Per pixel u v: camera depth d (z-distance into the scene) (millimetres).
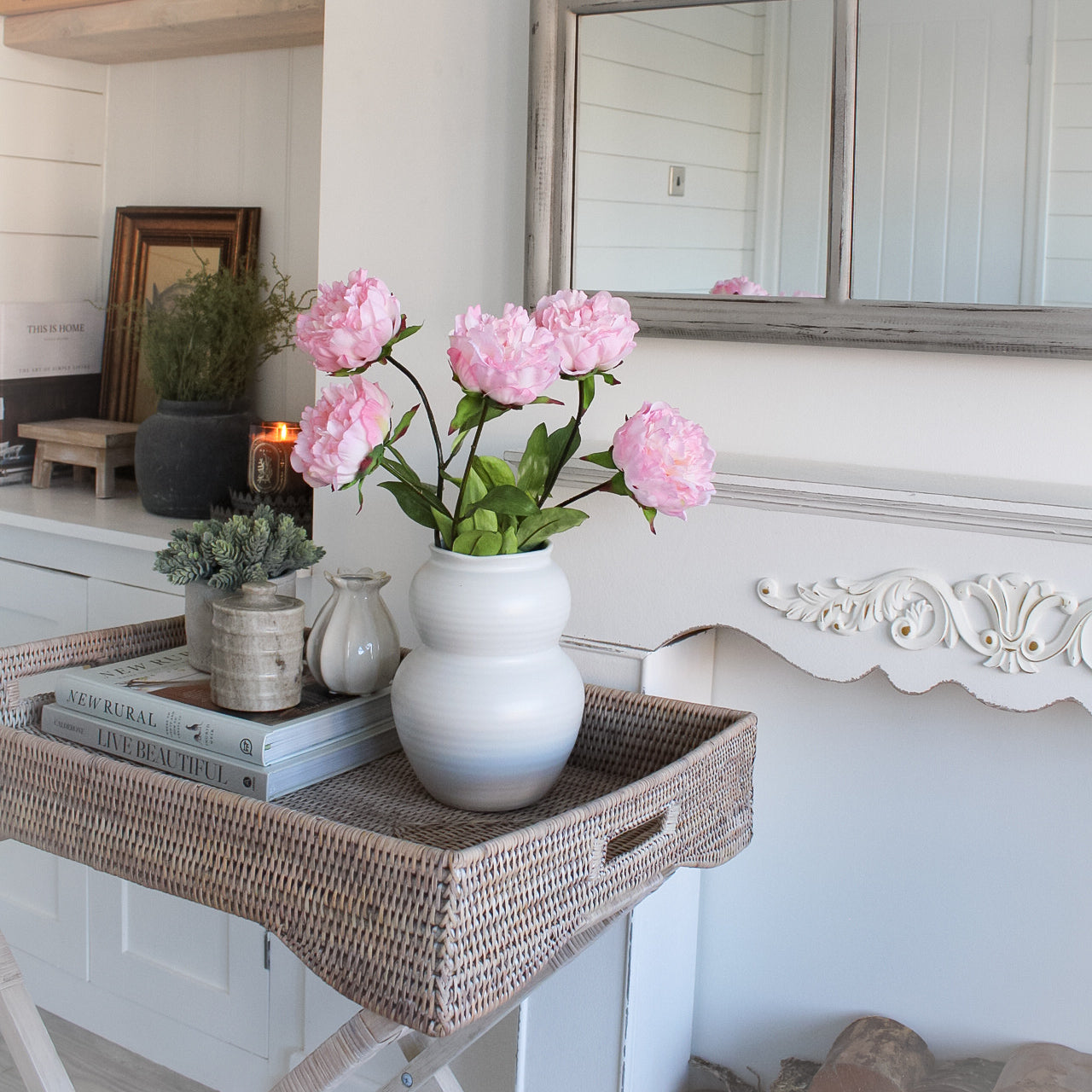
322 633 1483
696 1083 1852
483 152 1691
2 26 2500
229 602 1410
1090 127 1297
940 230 1382
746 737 1464
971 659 1383
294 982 1996
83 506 2357
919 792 1657
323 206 1836
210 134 2564
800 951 1772
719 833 1435
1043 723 1568
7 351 2525
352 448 1246
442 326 1754
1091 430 1376
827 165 1432
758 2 1445
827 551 1446
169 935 2154
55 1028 2303
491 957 1100
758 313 1491
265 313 2336
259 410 2545
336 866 1119
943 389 1448
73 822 1318
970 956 1651
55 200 2652
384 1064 1907
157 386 2289
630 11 1525
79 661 1626
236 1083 2096
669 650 1626
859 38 1398
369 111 1777
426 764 1333
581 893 1196
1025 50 1318
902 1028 1673
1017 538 1338
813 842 1741
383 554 1830
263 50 2463
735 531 1503
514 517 1306
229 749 1362
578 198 1591
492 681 1300
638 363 1623
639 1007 1663
